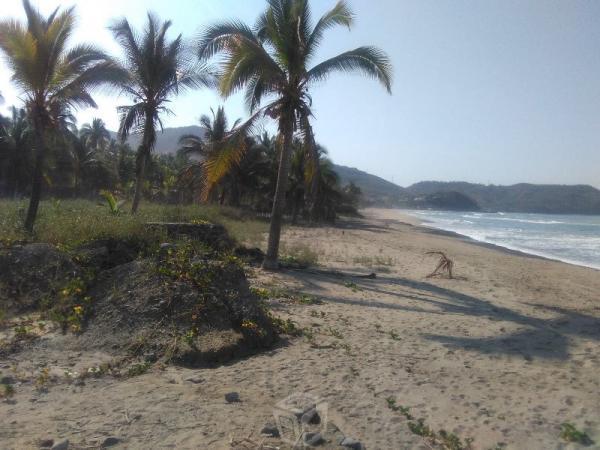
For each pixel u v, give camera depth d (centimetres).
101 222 1035
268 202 4366
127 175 5312
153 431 405
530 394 550
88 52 1334
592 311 1086
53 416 425
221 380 531
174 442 389
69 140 3036
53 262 780
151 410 442
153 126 1944
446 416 483
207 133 3609
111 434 397
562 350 741
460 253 2469
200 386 510
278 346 669
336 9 1333
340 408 480
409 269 1655
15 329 624
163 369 554
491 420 477
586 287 1552
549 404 522
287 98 1367
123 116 1916
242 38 1280
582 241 4138
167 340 603
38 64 1256
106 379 518
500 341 774
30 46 1223
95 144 6231
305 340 705
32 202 1238
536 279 1658
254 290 977
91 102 1396
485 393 547
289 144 1379
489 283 1457
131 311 648
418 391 541
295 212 4019
